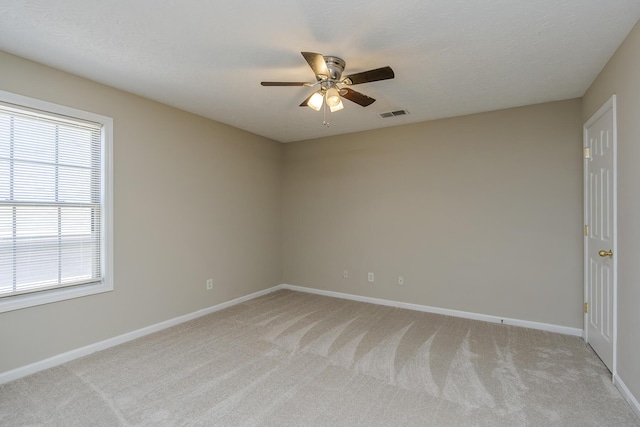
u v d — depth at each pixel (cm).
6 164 244
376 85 299
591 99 296
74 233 282
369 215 454
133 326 321
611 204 245
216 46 231
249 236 466
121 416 200
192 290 382
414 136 420
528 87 304
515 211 361
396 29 209
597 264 281
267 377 247
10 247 247
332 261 486
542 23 202
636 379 202
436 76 279
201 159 392
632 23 201
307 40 222
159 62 255
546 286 346
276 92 317
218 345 306
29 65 251
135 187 323
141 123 327
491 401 216
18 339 246
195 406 210
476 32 212
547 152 345
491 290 373
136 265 324
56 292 268
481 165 379
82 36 218
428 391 229
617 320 232
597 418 198
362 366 265
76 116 278
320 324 363
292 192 525
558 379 243
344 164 475
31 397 220
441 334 333
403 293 428
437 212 405
